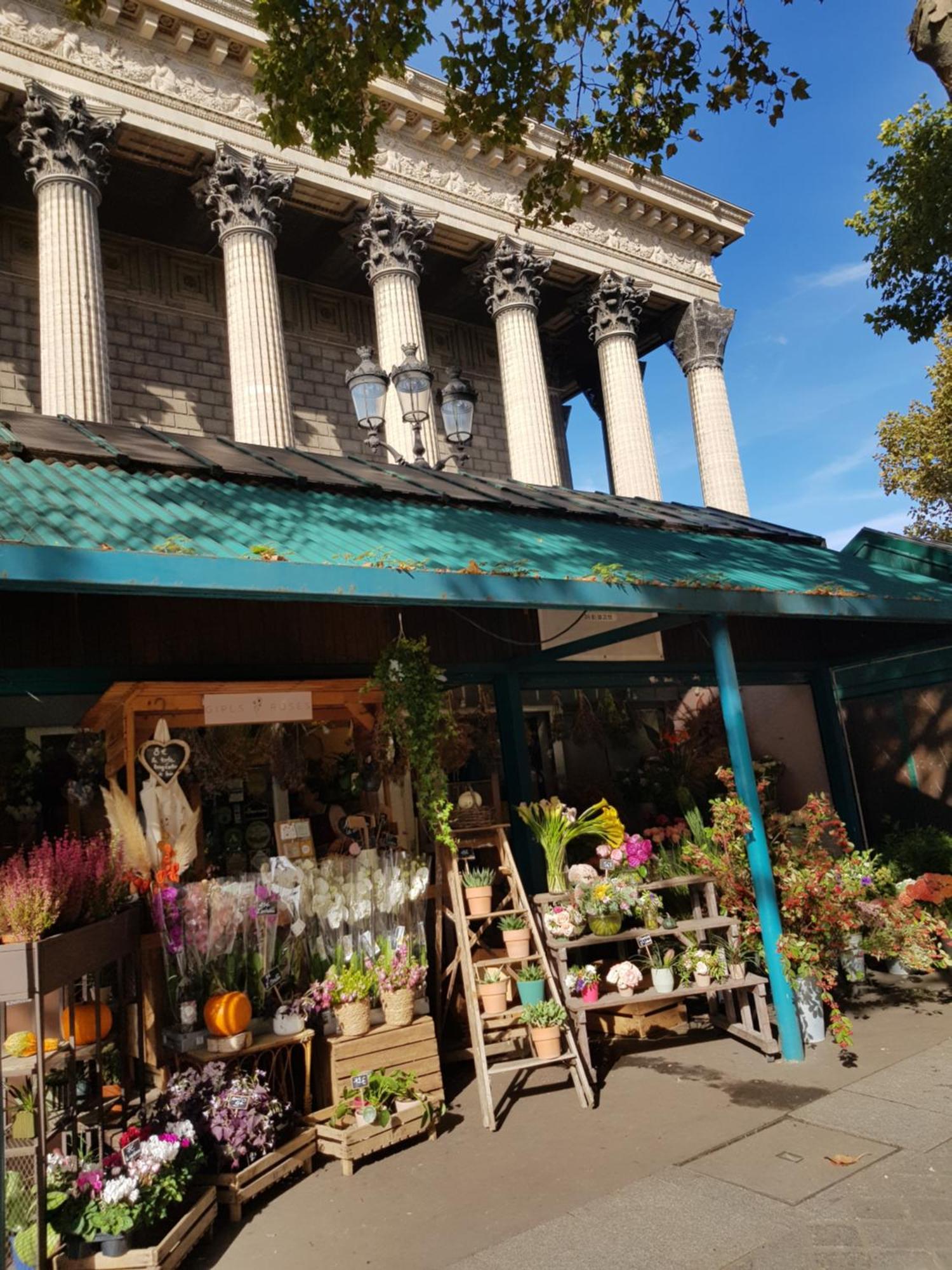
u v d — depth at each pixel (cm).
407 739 734
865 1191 469
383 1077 607
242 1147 523
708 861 784
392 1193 526
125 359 2152
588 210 2727
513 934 720
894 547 1188
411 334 2219
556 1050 665
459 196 2409
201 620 762
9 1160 469
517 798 923
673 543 1005
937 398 2736
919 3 700
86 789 673
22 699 688
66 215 1759
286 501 779
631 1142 566
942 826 1161
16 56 1800
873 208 1596
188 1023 587
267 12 833
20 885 455
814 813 820
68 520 543
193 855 670
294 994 645
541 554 748
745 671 1170
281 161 2098
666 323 3009
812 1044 734
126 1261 434
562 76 930
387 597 577
